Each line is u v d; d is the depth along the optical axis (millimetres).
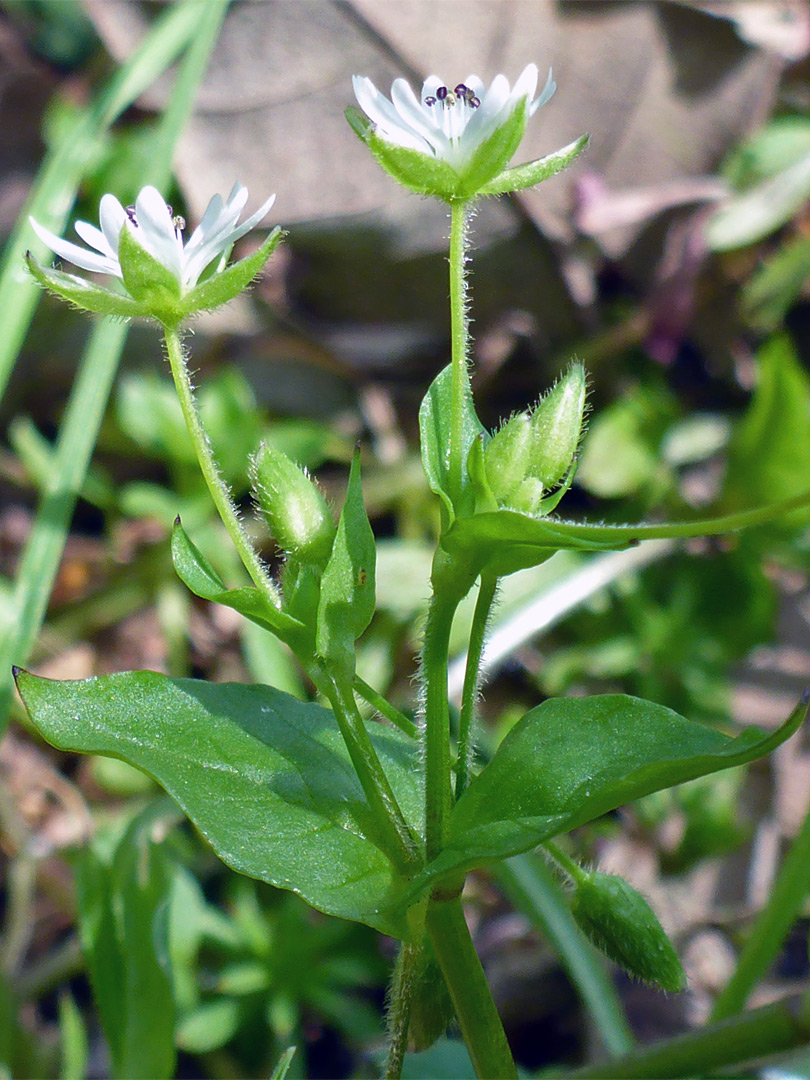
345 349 161
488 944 120
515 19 156
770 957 82
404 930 54
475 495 56
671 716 56
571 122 159
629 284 161
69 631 143
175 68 159
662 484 143
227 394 138
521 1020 115
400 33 155
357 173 157
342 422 160
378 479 150
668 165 159
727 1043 61
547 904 91
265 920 111
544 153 159
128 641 143
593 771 55
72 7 183
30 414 163
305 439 141
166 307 59
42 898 124
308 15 156
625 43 156
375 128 57
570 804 55
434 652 55
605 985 89
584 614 135
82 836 119
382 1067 66
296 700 61
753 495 138
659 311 156
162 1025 81
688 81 157
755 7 157
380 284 162
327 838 57
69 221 152
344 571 55
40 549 91
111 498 150
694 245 155
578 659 133
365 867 56
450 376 60
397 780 62
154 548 142
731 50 155
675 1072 62
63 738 56
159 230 57
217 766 58
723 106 157
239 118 157
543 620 122
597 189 158
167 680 60
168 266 58
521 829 53
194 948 99
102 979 83
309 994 107
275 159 158
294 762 59
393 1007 59
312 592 57
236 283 59
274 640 122
